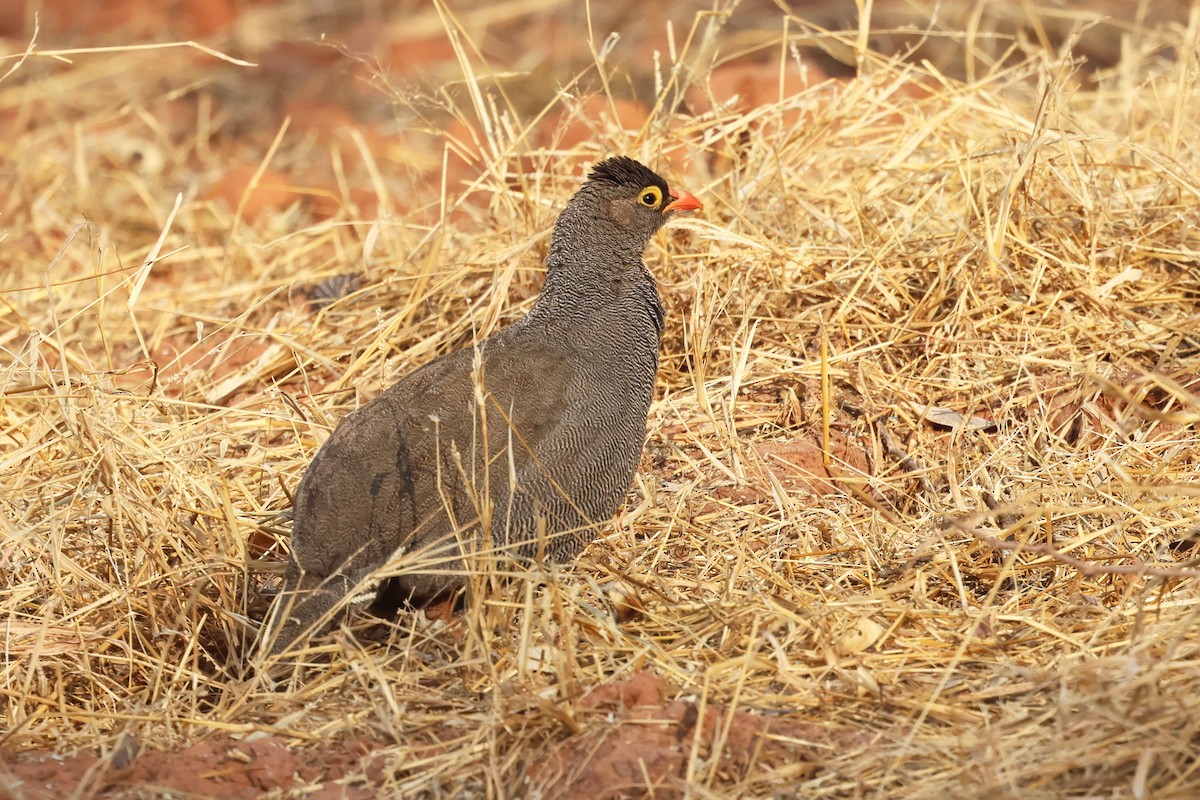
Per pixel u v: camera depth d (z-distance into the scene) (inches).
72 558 408.5
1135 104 564.4
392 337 513.7
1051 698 320.5
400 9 1048.8
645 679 331.3
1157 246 497.4
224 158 811.4
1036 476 422.3
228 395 508.1
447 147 543.8
